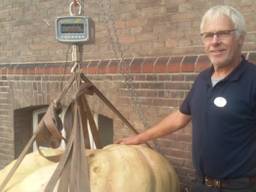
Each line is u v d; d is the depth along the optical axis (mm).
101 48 2363
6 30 2920
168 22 2078
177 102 2047
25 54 2811
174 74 2049
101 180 1316
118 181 1323
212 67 1441
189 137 2021
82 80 1535
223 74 1387
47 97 2646
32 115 2938
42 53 2693
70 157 1326
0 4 2941
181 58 2027
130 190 1317
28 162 1470
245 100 1325
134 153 1437
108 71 2312
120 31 2273
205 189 1418
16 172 1438
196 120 1414
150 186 1356
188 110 1525
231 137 1342
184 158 2039
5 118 2961
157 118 2129
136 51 2215
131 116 2229
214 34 1347
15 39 2863
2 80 2967
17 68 2844
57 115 1434
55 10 2586
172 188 1443
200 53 1977
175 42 2059
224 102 1341
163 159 1502
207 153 1381
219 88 1364
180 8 2031
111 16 2301
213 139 1360
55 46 2602
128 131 2242
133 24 2213
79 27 1460
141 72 2176
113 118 2303
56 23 1468
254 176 1359
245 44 1828
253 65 1367
